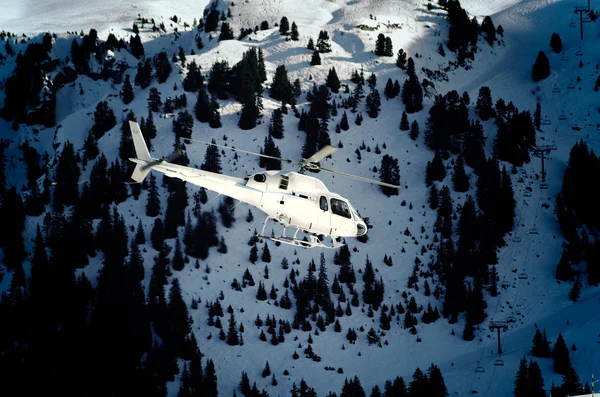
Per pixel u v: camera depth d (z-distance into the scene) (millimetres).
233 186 105438
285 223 107500
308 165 101500
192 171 104812
